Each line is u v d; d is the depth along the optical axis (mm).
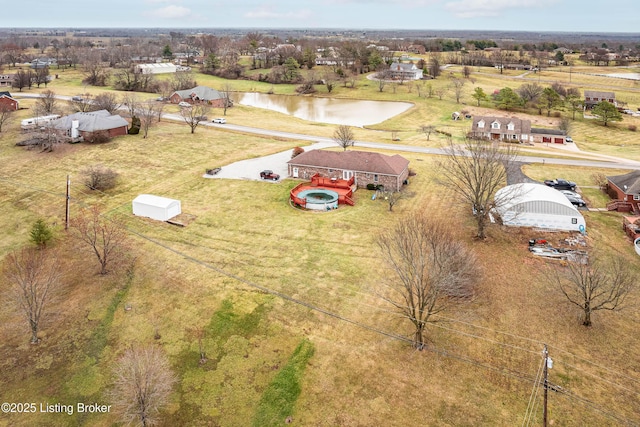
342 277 44031
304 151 78000
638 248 47750
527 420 29125
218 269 45469
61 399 31672
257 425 29531
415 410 30016
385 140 96062
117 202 60344
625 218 54969
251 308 39750
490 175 53438
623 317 38000
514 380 32031
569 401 30312
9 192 62969
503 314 38500
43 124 87625
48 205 59375
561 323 37375
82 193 62750
